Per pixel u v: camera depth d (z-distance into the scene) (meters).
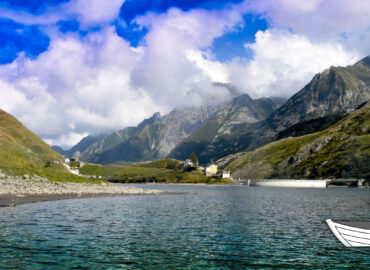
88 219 53.66
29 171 128.38
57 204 74.00
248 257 31.56
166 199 107.38
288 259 31.02
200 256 31.61
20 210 61.47
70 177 150.88
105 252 32.38
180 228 47.50
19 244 34.53
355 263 29.91
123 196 112.06
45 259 29.27
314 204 95.25
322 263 29.80
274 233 44.19
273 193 173.88
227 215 64.12
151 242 37.50
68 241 36.72
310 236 42.34
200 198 118.06
